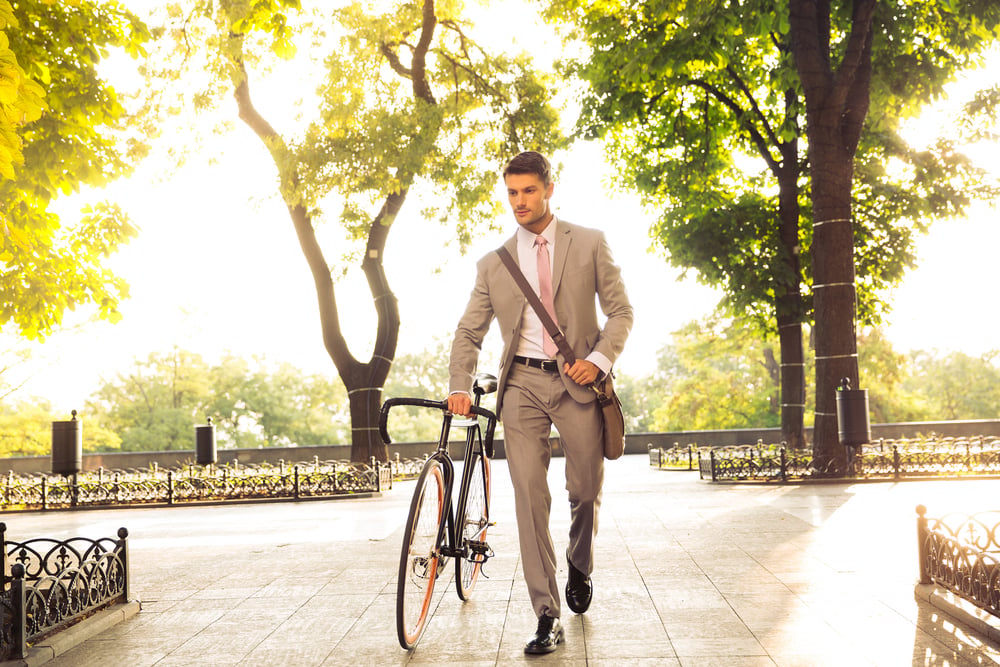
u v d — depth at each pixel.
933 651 3.42
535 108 20.59
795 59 14.05
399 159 18.73
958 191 20.06
